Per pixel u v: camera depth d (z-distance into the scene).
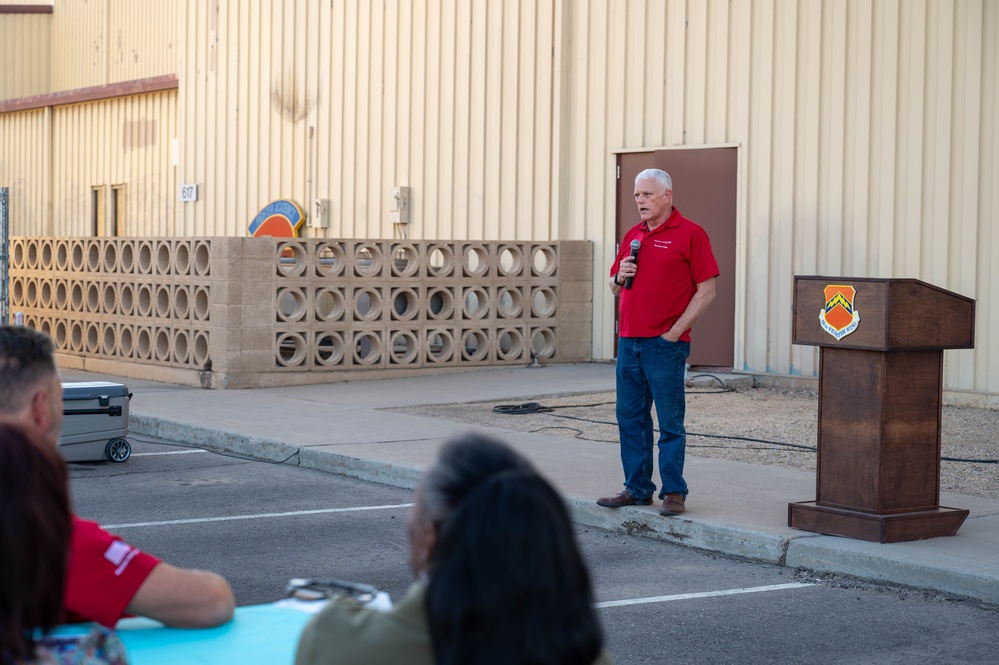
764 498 7.93
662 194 7.19
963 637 5.44
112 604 2.75
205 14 22.38
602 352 16.23
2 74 31.78
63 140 27.48
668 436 7.38
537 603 1.93
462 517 1.98
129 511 7.99
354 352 14.39
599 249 16.27
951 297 6.78
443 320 14.99
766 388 14.22
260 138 21.23
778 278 14.21
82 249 16.22
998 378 12.48
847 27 13.52
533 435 10.58
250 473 9.49
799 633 5.49
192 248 14.18
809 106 13.88
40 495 2.07
